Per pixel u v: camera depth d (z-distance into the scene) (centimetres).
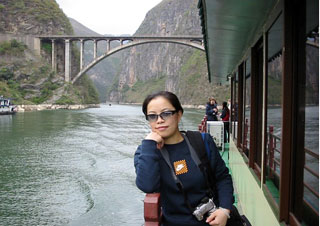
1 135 3250
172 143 201
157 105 196
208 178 198
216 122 1120
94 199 1266
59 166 1862
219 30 496
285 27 248
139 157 195
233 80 993
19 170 1767
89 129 3916
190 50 17525
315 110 214
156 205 189
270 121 376
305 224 256
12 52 9950
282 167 251
